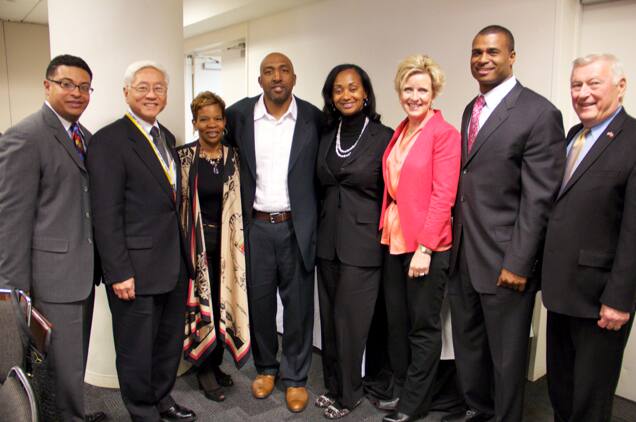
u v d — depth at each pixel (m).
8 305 1.36
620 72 1.59
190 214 2.16
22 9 5.95
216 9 4.41
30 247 1.71
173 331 2.12
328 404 2.33
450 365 2.31
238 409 2.32
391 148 2.07
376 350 2.46
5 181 1.63
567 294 1.65
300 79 4.09
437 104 3.01
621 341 1.65
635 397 2.41
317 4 3.83
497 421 1.90
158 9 2.43
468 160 1.86
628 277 1.51
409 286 2.05
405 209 1.97
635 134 1.54
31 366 1.34
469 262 1.88
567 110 2.51
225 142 2.33
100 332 2.49
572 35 2.45
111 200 1.80
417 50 3.08
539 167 1.69
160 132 2.02
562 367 1.86
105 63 2.34
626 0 2.29
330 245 2.19
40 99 7.16
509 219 1.80
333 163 2.13
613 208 1.57
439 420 2.21
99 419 2.22
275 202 2.23
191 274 2.13
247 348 2.30
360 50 3.49
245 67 4.89
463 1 2.78
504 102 1.78
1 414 1.09
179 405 2.26
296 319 2.34
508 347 1.83
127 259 1.84
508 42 1.76
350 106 2.08
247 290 2.36
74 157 1.78
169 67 2.51
